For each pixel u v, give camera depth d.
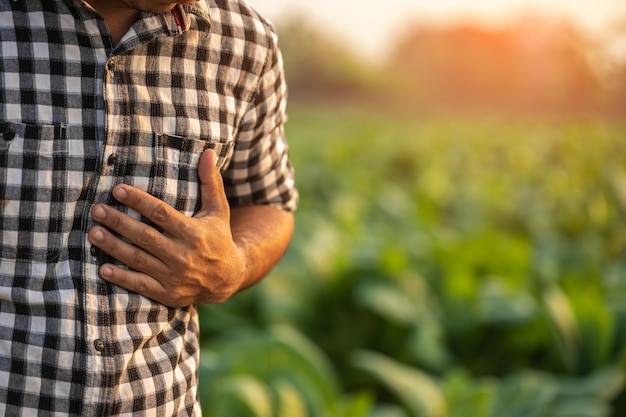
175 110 1.41
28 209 1.30
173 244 1.38
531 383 3.40
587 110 54.88
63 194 1.31
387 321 4.46
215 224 1.44
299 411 2.94
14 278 1.31
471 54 75.44
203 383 3.05
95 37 1.32
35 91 1.30
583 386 3.62
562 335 4.11
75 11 1.30
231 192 1.73
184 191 1.42
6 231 1.30
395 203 8.03
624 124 32.03
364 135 19.73
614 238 6.85
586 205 7.93
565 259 6.04
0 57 1.29
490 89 72.88
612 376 3.68
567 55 56.75
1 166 1.29
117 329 1.36
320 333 4.52
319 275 4.58
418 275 4.85
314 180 10.06
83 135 1.32
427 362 4.16
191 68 1.43
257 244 1.67
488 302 4.45
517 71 68.56
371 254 4.71
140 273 1.38
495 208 8.01
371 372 3.46
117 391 1.35
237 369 3.10
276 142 1.71
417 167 12.77
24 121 1.29
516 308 4.38
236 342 3.20
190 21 1.40
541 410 3.28
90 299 1.34
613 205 8.30
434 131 23.23
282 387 2.97
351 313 4.58
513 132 23.66
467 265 5.16
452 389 3.43
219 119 1.48
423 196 8.58
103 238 1.33
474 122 34.12
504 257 5.19
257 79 1.56
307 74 69.00
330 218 6.92
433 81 78.12
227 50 1.48
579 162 12.62
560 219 7.56
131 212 1.38
